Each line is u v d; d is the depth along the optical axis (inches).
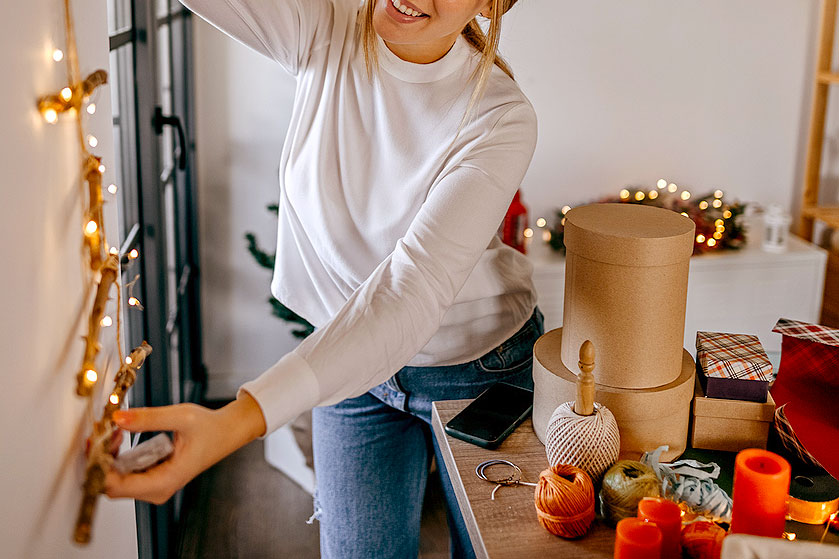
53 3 31.0
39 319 29.3
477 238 44.4
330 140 52.6
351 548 65.1
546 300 120.5
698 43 133.2
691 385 47.9
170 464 32.2
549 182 135.3
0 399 25.5
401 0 43.9
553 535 41.4
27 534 27.8
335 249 53.6
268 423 35.0
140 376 76.3
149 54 73.9
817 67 131.5
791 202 142.6
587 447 43.2
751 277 125.8
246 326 134.6
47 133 30.3
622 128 134.9
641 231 45.0
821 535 42.0
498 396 53.6
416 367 58.9
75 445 33.8
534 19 128.4
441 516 106.4
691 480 43.6
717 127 137.1
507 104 49.0
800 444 47.1
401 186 51.3
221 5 48.9
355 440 62.3
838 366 57.4
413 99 50.5
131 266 72.7
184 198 118.4
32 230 28.5
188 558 96.1
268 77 126.0
